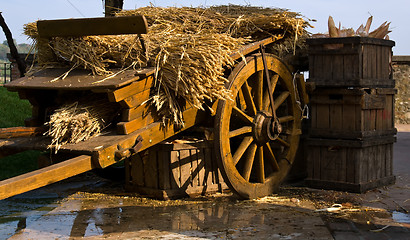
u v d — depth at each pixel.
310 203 5.21
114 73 4.51
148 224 4.38
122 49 4.65
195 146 5.45
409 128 13.38
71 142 4.23
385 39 6.22
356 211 4.84
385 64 6.18
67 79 4.59
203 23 5.46
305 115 6.69
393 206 5.06
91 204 5.19
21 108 9.91
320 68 5.96
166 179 5.38
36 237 4.04
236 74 5.03
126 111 4.31
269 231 4.14
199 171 5.59
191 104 4.59
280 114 6.27
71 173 3.71
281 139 5.75
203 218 4.57
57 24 4.40
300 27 5.70
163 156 5.35
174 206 5.07
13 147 4.40
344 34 6.41
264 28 5.66
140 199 5.40
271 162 5.65
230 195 5.61
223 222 4.43
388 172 6.28
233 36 5.62
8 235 4.09
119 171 6.26
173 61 4.48
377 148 6.07
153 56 4.57
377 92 5.96
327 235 4.02
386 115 6.20
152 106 4.57
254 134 5.26
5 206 5.12
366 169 5.89
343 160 5.88
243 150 5.22
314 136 6.08
